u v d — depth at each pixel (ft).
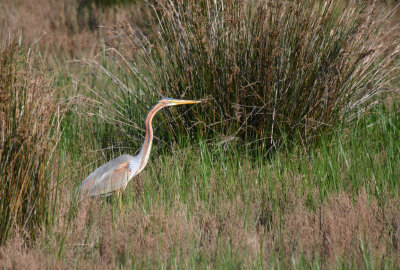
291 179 35.12
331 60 37.60
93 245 27.45
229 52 37.96
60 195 29.17
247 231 28.45
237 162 38.04
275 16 37.63
